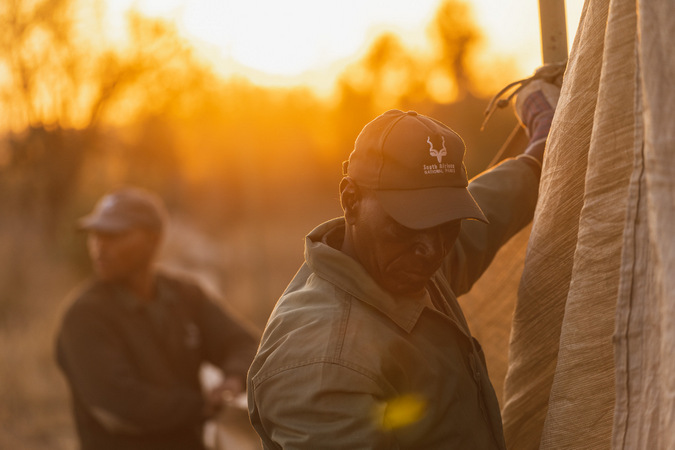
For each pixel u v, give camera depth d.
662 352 1.02
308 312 1.37
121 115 14.74
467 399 1.43
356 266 1.37
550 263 1.49
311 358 1.31
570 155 1.44
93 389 3.43
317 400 1.28
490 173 1.83
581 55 1.43
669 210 1.01
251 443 3.45
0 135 13.52
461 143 1.36
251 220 20.12
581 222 1.31
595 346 1.28
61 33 13.54
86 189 13.98
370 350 1.31
